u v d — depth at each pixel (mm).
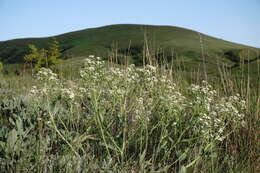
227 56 48594
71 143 3449
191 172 3391
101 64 3904
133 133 3686
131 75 4160
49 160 3199
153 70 4184
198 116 3666
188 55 54688
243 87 5062
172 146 3568
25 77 7098
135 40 70250
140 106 3898
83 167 3145
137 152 3738
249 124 4387
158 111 4055
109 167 3256
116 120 3938
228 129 4391
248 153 3918
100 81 3908
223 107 3918
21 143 3326
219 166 3670
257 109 4539
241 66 5633
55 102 3918
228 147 4199
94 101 3707
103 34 83312
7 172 2898
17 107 4531
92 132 3986
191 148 3727
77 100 4527
